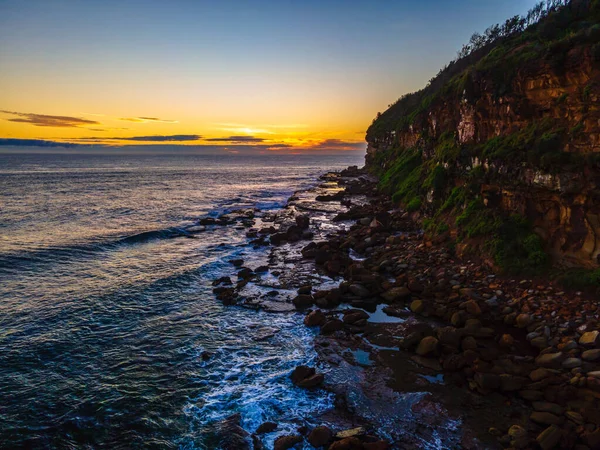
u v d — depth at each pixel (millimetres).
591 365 12055
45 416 11711
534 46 23734
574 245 17906
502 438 9984
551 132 19609
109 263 27141
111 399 12500
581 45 18875
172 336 16703
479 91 27031
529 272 18656
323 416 11469
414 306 18109
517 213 21469
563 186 18062
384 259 25578
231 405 12109
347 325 17031
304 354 14953
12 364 14477
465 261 22312
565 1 32375
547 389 11461
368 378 13148
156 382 13430
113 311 19172
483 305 17047
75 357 15031
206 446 10422
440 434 10430
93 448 10484
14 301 20172
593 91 17906
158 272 25141
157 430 11102
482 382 11836
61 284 22797
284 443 10242
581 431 9773
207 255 29375
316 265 26125
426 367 13617
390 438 10391
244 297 20656
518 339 14734
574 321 14633
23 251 29203
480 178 24766
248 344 15914
